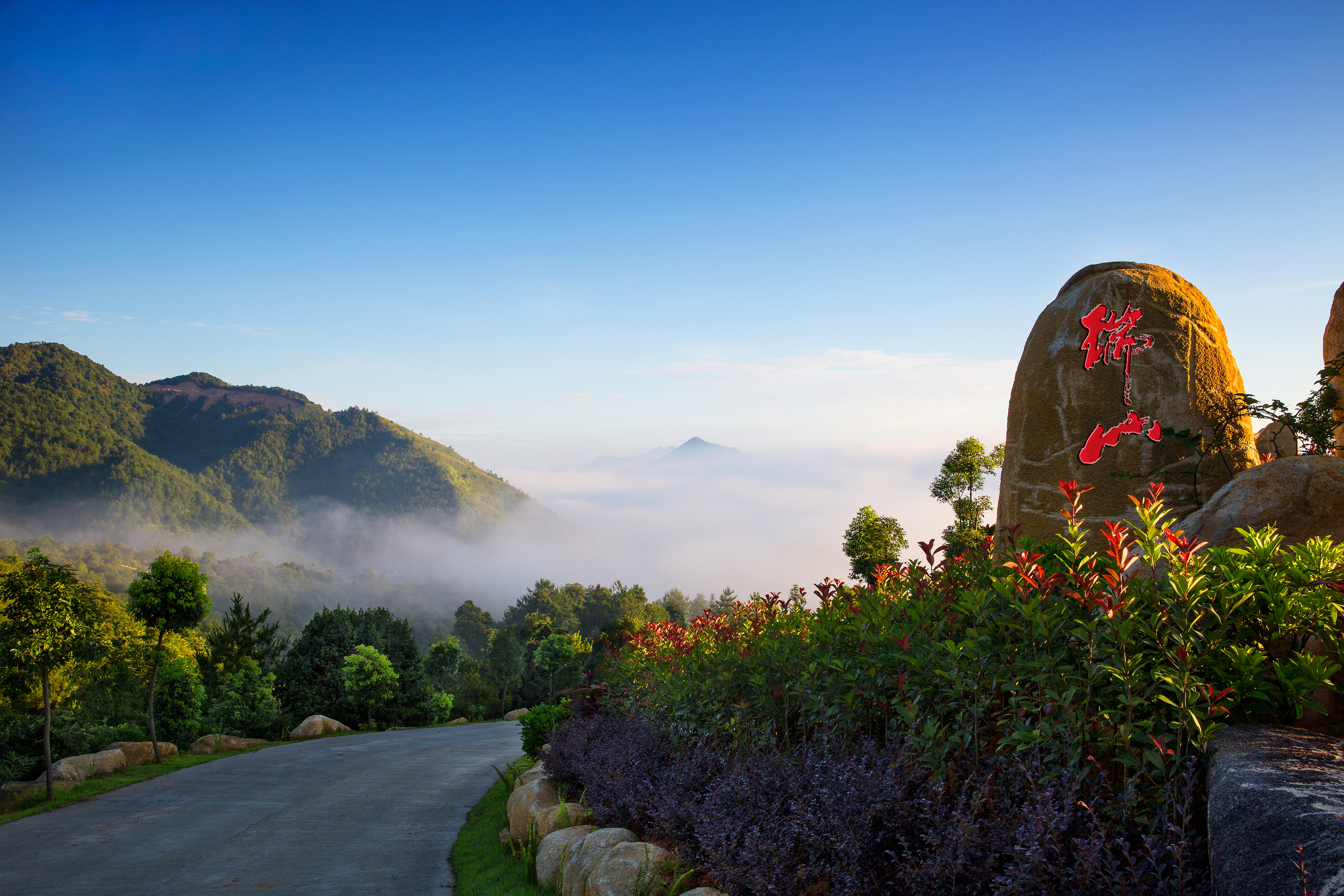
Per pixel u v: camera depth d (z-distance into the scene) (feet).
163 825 35.47
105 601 94.02
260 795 43.98
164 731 70.74
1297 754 9.22
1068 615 13.23
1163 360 26.35
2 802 40.16
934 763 13.28
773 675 20.45
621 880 16.92
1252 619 12.07
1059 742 11.91
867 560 69.62
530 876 23.15
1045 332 28.66
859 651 17.08
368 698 108.37
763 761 16.69
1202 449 25.48
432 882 26.12
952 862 11.02
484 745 76.84
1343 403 26.68
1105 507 25.95
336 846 31.45
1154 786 11.11
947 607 15.80
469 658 183.73
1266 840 7.50
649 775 23.13
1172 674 11.16
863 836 12.45
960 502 69.46
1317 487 16.29
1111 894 9.72
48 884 26.30
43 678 41.91
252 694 85.30
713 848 15.17
